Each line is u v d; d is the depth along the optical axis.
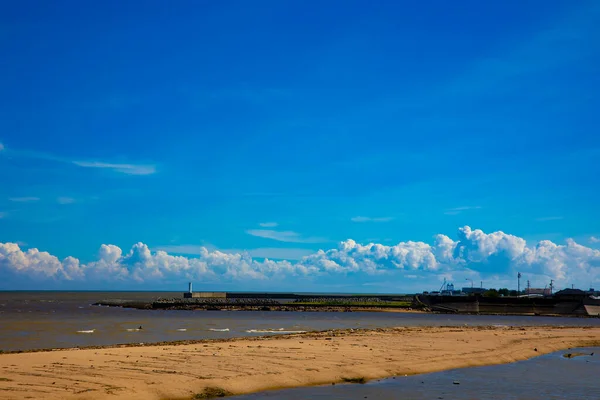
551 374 42.25
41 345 64.12
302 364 40.22
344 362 42.00
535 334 76.44
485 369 44.34
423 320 152.62
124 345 55.66
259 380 34.72
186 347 48.69
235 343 54.53
